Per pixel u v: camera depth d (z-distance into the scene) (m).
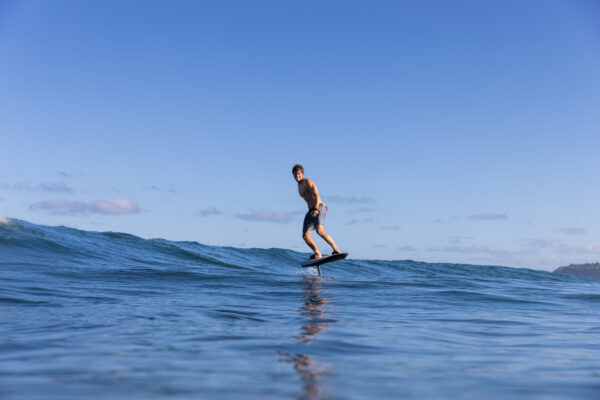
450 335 3.58
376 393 1.68
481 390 1.76
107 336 2.99
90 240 13.11
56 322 3.58
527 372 2.18
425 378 1.99
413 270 17.84
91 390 1.58
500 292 7.62
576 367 2.35
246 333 3.26
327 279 8.68
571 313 5.47
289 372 2.04
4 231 11.47
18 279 6.62
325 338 3.14
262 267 13.84
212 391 1.62
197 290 6.46
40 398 1.46
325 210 9.45
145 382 1.73
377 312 4.91
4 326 3.35
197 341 2.88
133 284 6.88
